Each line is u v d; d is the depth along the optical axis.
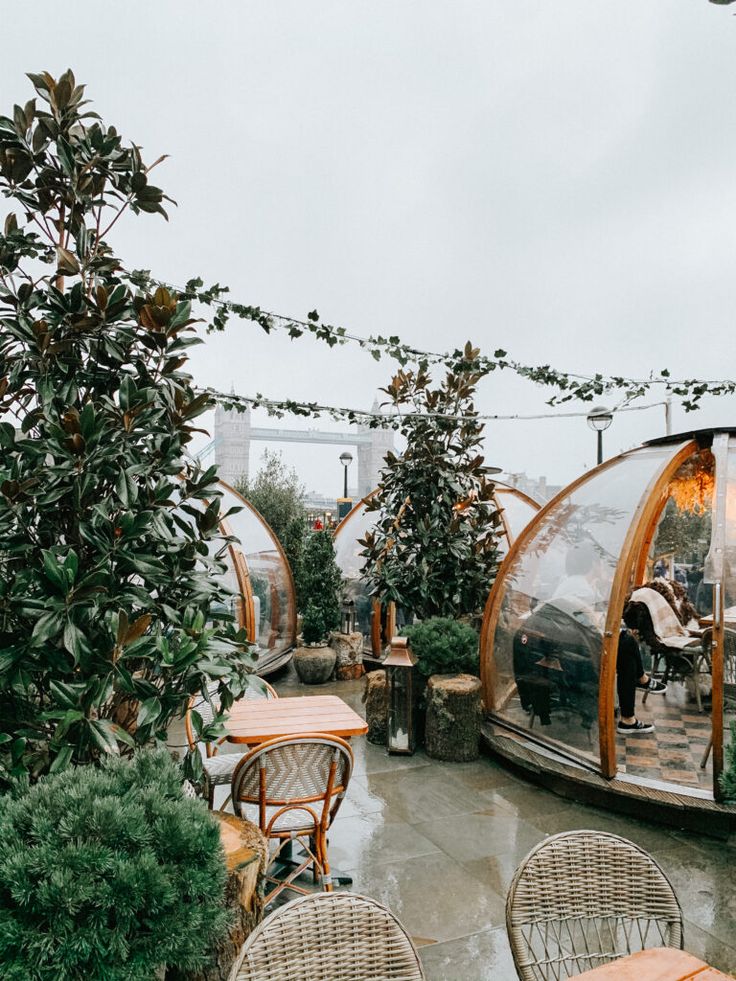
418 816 4.68
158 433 3.05
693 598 7.68
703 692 7.10
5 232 3.06
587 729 5.06
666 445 5.63
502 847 4.21
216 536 3.30
